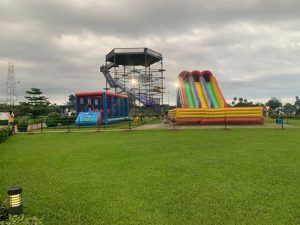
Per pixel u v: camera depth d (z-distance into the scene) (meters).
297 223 5.62
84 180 8.98
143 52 61.62
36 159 12.78
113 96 44.31
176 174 9.35
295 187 7.80
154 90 67.06
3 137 20.69
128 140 18.67
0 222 4.23
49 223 5.81
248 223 5.64
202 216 6.00
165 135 21.12
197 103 35.25
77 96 42.56
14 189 5.09
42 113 71.69
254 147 14.47
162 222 5.76
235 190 7.61
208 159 11.63
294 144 15.43
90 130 28.59
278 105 73.38
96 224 5.75
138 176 9.24
